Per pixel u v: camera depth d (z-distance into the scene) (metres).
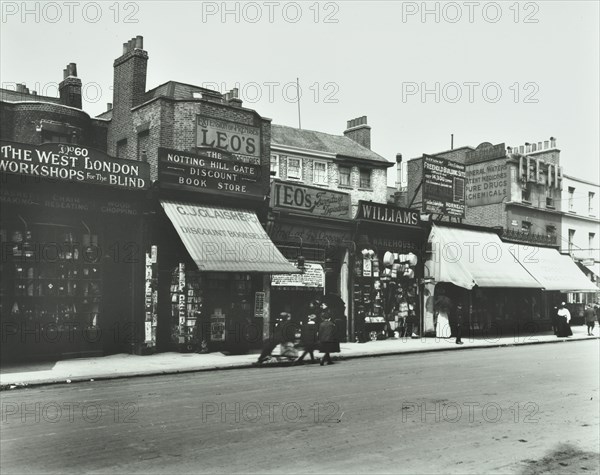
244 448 7.20
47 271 17.25
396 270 26.94
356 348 22.22
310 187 23.88
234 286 20.86
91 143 23.42
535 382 13.09
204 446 7.29
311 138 30.53
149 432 8.00
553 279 32.88
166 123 21.11
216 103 21.92
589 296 41.12
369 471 6.34
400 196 36.34
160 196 19.22
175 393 11.43
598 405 10.23
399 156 36.88
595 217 42.88
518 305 33.84
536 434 8.11
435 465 6.60
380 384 12.70
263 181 22.95
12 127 20.95
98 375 14.03
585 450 7.32
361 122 33.56
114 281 18.72
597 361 17.98
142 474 6.17
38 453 6.93
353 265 25.38
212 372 15.40
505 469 6.52
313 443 7.47
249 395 11.13
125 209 18.62
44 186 16.80
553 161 39.75
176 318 19.47
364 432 8.09
